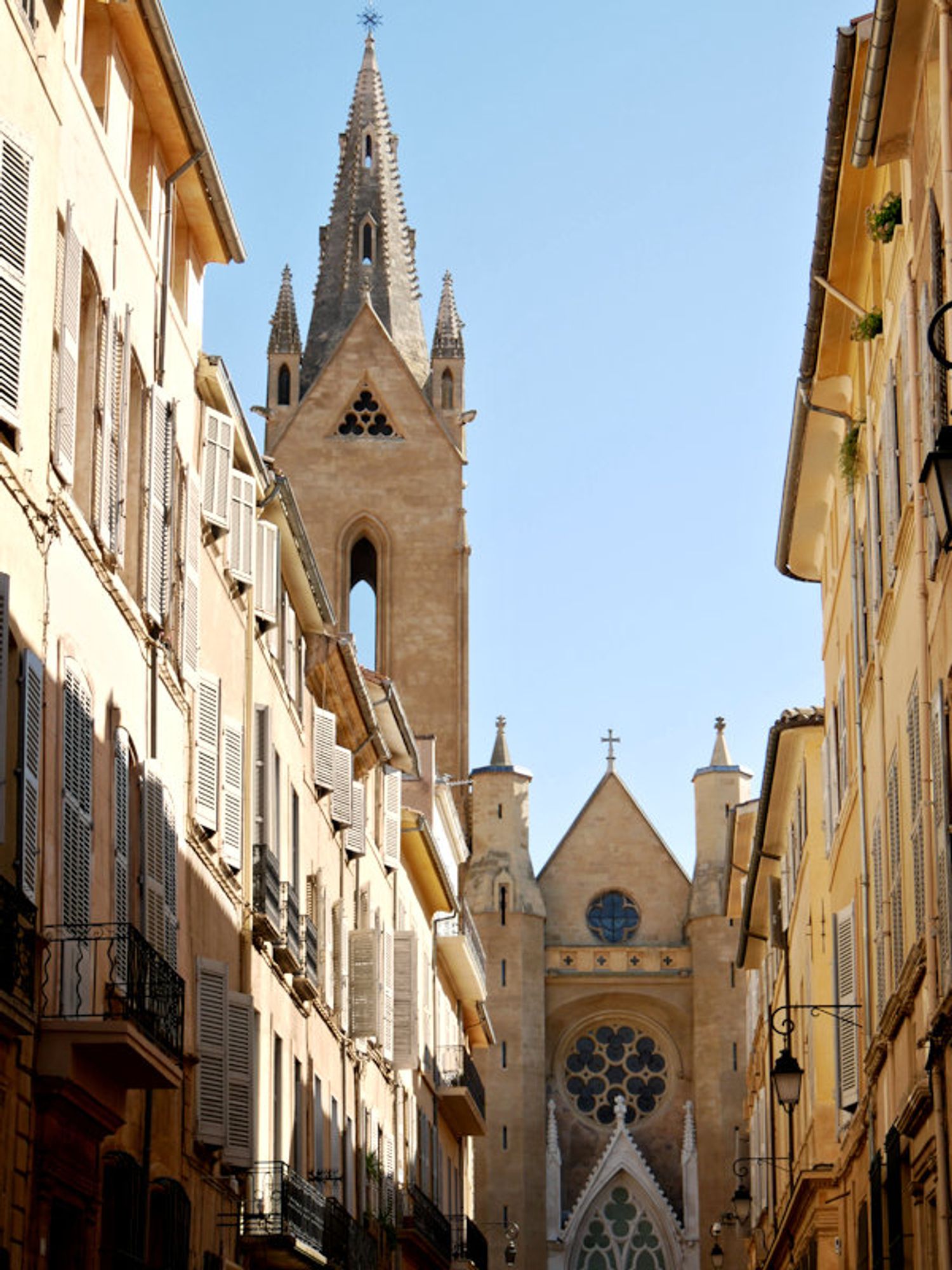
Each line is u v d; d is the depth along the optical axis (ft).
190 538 98.43
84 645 77.66
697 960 334.24
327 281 343.46
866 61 79.71
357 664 150.20
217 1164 102.01
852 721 116.47
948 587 74.02
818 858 145.59
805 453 122.72
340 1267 126.00
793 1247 164.96
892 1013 93.30
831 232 96.12
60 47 75.61
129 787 84.84
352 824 151.84
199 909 101.35
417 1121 195.42
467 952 227.81
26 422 69.26
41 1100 68.08
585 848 347.77
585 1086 337.52
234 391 107.55
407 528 323.57
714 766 343.05
